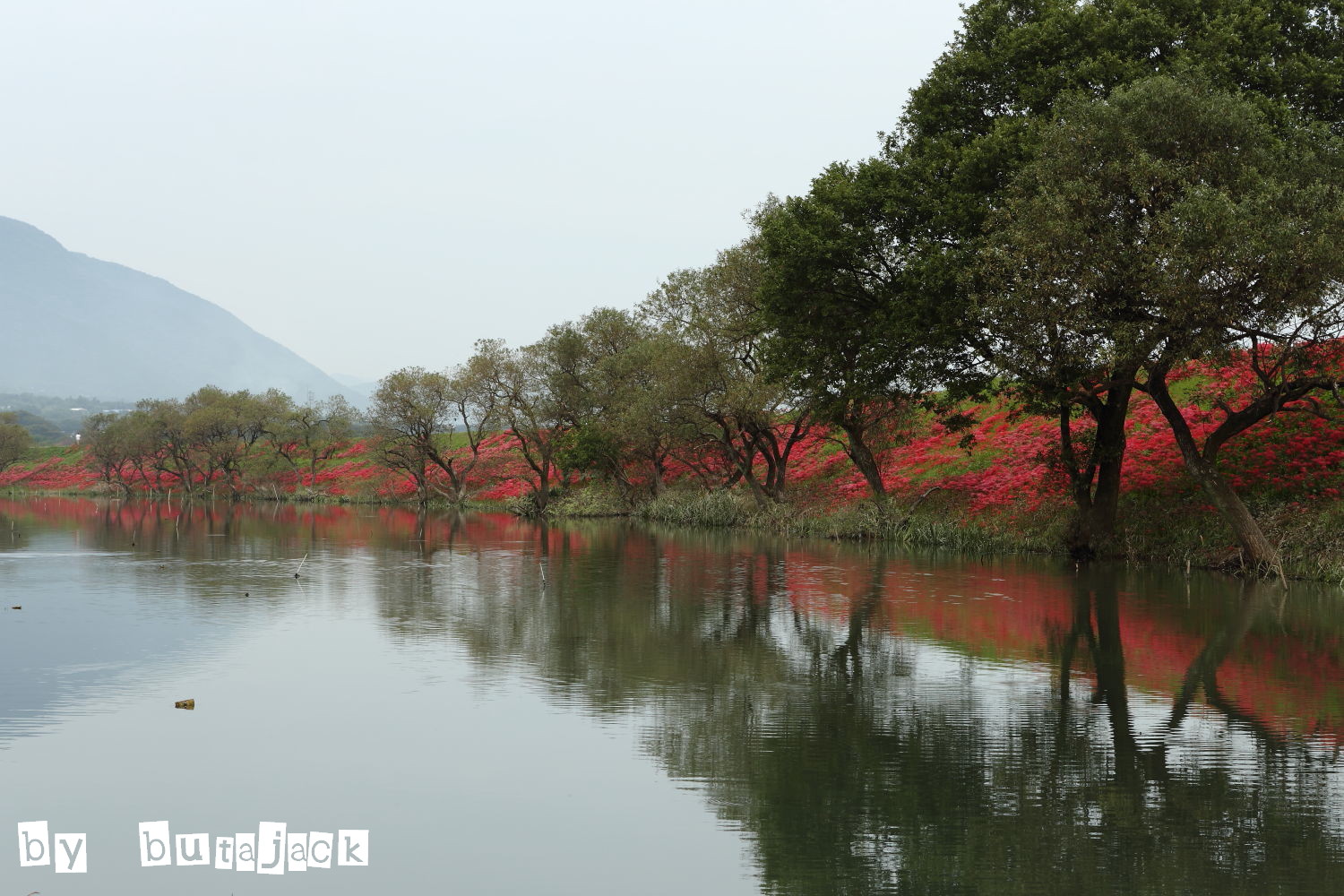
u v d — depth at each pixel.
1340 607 22.31
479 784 10.29
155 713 12.99
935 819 9.29
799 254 33.00
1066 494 36.31
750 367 52.50
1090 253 23.80
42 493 129.00
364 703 13.55
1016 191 25.66
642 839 8.84
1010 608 22.27
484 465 87.19
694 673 15.63
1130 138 23.61
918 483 46.22
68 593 25.03
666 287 60.81
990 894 7.69
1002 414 50.25
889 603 23.22
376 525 58.28
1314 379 25.09
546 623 20.45
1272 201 22.27
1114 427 31.16
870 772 10.68
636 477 72.75
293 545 41.88
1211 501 28.47
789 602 23.42
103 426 136.62
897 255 32.28
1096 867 8.23
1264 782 10.36
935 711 13.28
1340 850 8.58
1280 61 28.45
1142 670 15.88
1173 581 26.97
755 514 52.12
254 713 13.01
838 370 36.09
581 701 13.80
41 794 9.95
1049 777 10.52
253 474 111.44
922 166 30.30
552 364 71.06
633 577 28.95
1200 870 8.16
